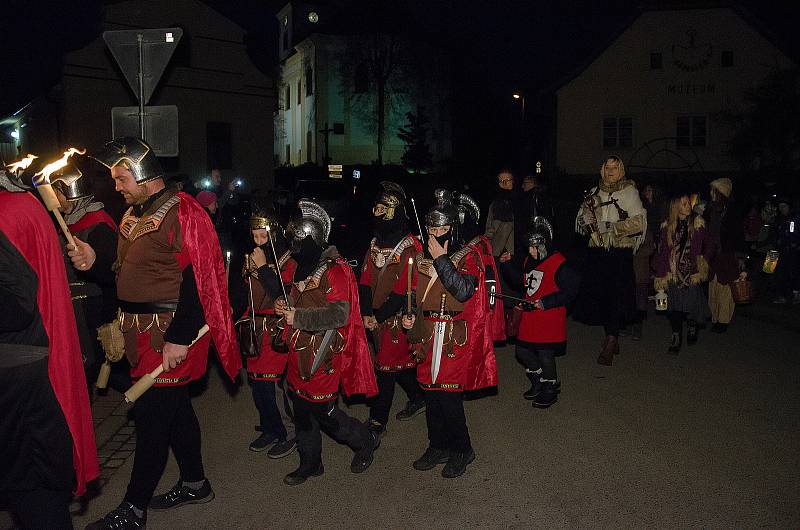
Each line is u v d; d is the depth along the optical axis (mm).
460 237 5918
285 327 4906
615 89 34750
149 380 4062
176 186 4340
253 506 4660
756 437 5855
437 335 4934
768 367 8086
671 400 6867
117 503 4707
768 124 27203
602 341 9453
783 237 11758
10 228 3211
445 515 4523
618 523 4398
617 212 8180
